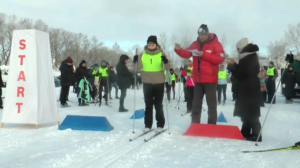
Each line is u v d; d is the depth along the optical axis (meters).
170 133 5.99
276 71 13.62
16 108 6.46
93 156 4.33
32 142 5.20
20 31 6.52
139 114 8.33
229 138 5.62
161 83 6.12
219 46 6.00
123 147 4.86
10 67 6.53
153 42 6.07
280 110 10.74
